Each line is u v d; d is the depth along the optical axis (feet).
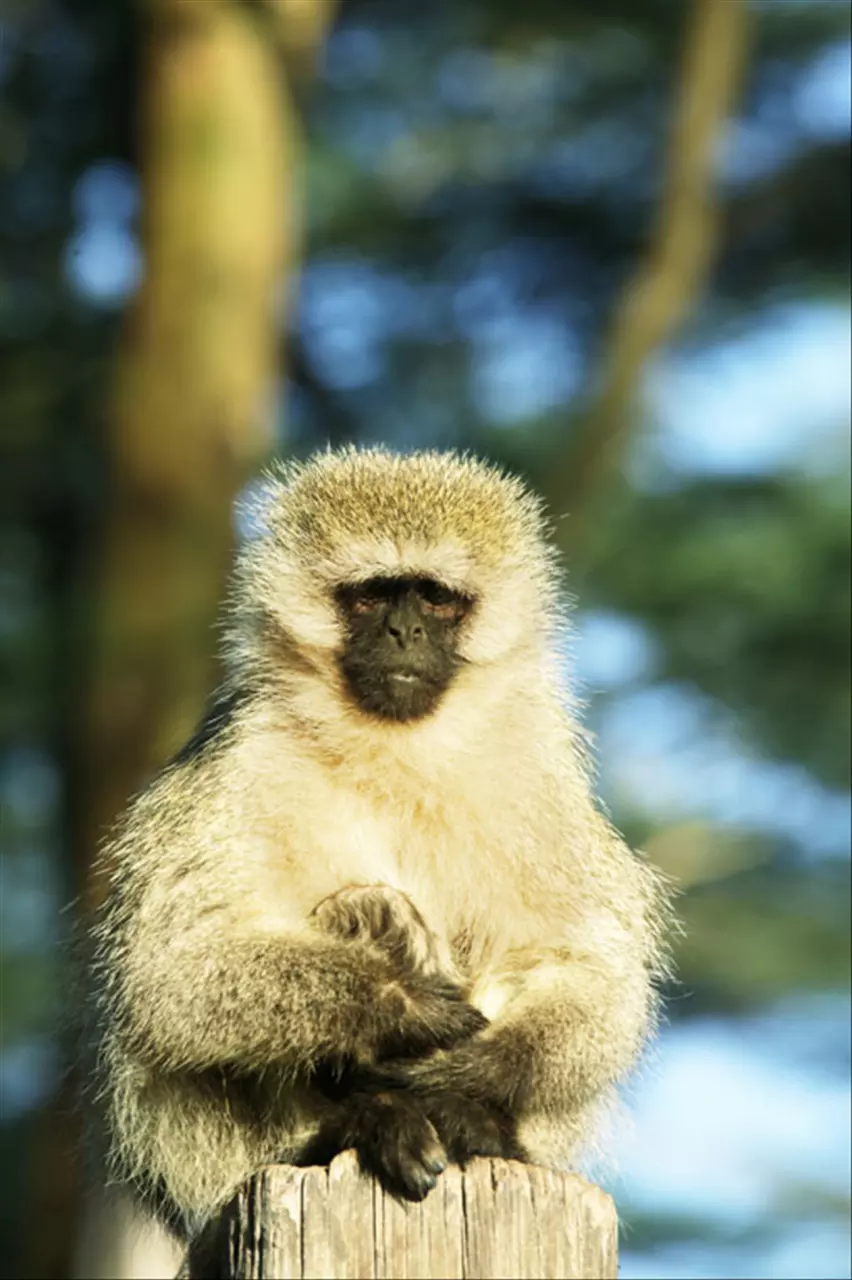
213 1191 39.32
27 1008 89.66
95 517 85.97
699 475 86.79
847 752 86.63
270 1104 38.68
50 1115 74.13
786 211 90.48
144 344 85.51
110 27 91.56
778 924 89.30
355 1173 30.73
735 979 89.30
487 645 40.75
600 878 40.40
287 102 88.99
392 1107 35.27
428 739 39.75
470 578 40.98
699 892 88.84
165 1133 39.70
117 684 80.18
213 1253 35.45
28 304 95.25
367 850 39.50
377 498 41.88
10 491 93.04
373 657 39.99
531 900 39.91
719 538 84.33
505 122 93.56
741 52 84.74
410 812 39.70
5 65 94.02
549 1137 39.42
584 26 90.48
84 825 79.36
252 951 37.35
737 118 91.25
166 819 40.04
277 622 40.83
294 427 94.79
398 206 92.84
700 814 89.35
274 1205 30.35
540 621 42.04
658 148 89.81
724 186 89.92
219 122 86.22
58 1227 73.10
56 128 94.89
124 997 39.24
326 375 94.89
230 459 84.79
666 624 85.46
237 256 86.12
